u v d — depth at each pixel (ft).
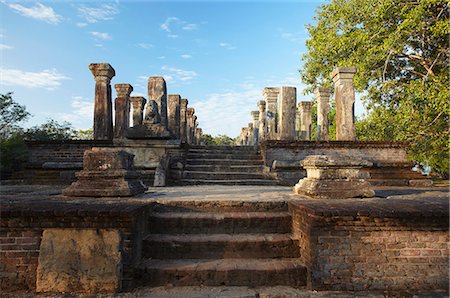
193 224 14.66
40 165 33.81
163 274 12.19
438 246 12.23
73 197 17.10
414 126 39.40
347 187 17.06
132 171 19.27
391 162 33.60
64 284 11.64
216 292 11.57
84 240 11.86
